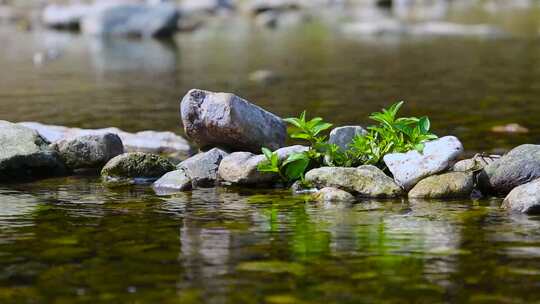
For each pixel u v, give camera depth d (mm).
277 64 22141
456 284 5793
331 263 6258
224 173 9422
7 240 6957
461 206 8203
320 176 8914
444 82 18375
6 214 7918
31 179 9719
